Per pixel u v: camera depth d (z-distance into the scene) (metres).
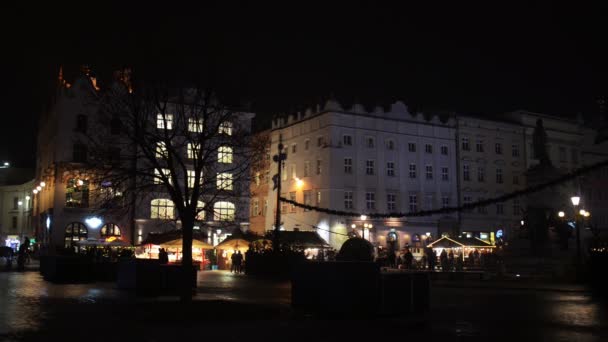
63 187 60.16
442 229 76.69
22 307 19.08
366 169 73.44
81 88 61.03
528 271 43.25
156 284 25.25
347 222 70.56
